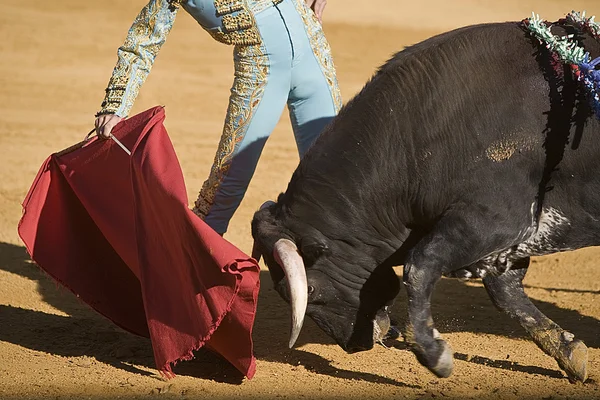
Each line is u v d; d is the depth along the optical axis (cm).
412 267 1678
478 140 1673
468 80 1694
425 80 1716
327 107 1953
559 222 1741
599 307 2433
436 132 1695
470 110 1681
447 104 1692
